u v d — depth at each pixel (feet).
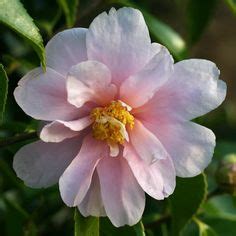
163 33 1.34
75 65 0.96
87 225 1.04
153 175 1.01
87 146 1.03
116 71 1.01
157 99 1.03
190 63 1.02
